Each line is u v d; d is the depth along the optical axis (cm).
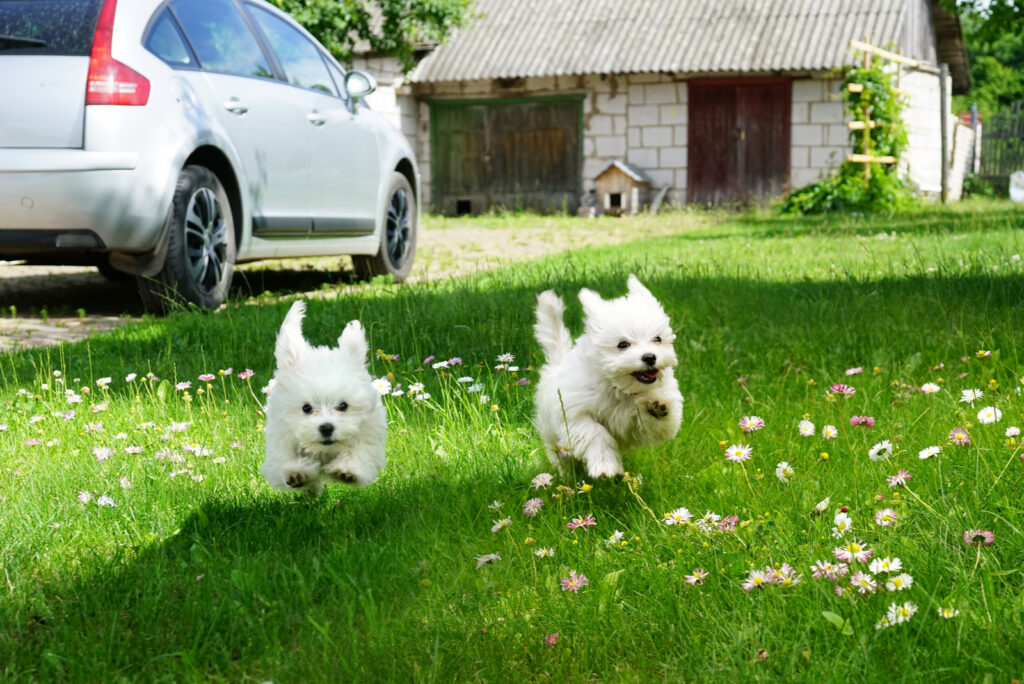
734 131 2320
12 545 312
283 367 361
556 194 2486
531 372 528
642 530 312
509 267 984
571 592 273
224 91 762
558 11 2530
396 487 372
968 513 291
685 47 2308
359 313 662
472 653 250
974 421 378
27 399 490
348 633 259
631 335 356
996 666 222
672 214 2191
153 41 714
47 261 758
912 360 494
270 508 352
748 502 333
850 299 668
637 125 2391
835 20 2278
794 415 431
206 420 459
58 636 263
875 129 2169
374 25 2297
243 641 264
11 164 660
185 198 708
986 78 5016
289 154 826
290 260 1198
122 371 545
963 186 2902
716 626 248
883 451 339
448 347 581
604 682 242
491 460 395
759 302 675
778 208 2153
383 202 967
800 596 254
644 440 378
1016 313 570
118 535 331
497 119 2516
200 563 302
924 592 245
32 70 673
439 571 294
